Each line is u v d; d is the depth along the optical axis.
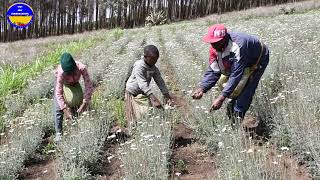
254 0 51.09
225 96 4.70
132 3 54.94
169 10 54.69
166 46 15.16
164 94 5.45
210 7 54.12
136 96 5.44
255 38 4.76
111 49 15.45
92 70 10.41
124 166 4.48
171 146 5.36
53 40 32.00
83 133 5.09
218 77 5.10
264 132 5.22
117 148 5.52
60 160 4.88
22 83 9.98
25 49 22.81
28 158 5.39
